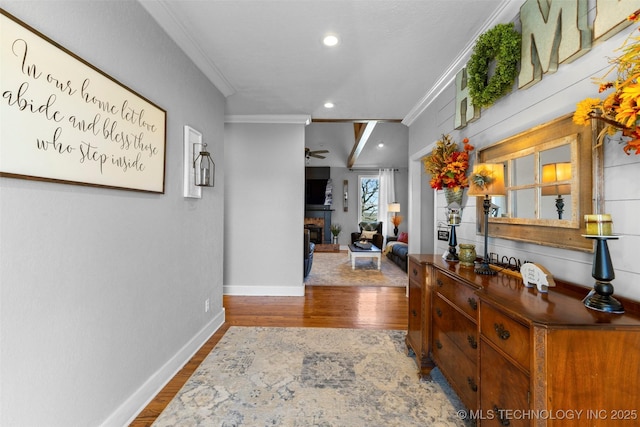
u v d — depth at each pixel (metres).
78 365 1.27
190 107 2.31
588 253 1.29
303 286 4.08
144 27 1.72
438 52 2.31
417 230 3.93
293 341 2.60
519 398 1.04
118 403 1.51
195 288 2.40
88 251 1.32
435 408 1.72
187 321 2.27
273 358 2.30
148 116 1.71
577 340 0.93
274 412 1.68
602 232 1.05
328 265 6.36
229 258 4.07
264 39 2.15
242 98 3.28
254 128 4.07
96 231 1.37
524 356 1.02
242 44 2.21
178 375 2.05
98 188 1.37
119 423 1.51
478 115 2.12
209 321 2.68
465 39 2.13
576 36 1.28
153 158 1.76
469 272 1.67
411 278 2.32
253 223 4.07
